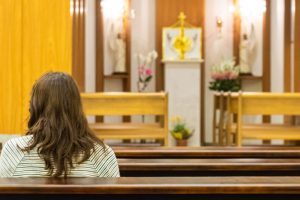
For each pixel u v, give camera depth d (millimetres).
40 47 4840
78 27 8039
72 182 2146
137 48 11039
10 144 2422
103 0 10375
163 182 2164
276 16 10188
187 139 9953
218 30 11281
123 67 10742
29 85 4844
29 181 2168
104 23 10562
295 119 7430
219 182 2170
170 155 3490
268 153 3490
